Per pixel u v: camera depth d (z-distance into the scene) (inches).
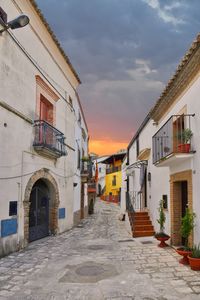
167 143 351.6
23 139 355.6
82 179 800.9
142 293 194.9
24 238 355.3
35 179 392.2
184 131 301.7
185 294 192.7
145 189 590.2
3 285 214.8
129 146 813.2
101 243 400.2
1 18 295.6
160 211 383.9
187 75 306.0
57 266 268.5
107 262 283.9
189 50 265.1
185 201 357.4
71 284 215.6
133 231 470.6
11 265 271.6
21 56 353.1
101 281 222.1
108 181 1819.6
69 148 571.8
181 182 366.3
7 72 316.2
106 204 1560.0
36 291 201.2
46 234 466.3
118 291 199.0
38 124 392.8
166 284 213.2
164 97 386.0
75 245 383.2
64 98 538.9
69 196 572.7
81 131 799.1
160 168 438.0
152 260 290.2
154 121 473.4
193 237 286.2
